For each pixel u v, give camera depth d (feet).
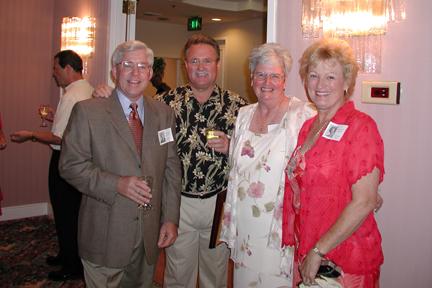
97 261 6.10
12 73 15.29
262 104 6.06
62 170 6.06
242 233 6.07
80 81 10.68
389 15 6.03
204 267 7.77
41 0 15.67
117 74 6.22
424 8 5.81
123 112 6.21
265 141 5.96
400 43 6.05
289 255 5.69
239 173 6.15
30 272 10.93
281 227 5.72
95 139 5.98
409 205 6.05
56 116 10.56
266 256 5.86
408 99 6.00
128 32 11.96
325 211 4.87
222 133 6.98
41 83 15.93
